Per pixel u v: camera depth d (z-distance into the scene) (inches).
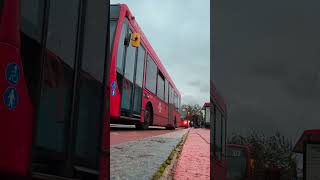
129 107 608.1
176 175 254.5
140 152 340.2
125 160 284.0
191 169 280.8
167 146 417.4
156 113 877.2
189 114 2701.8
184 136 701.9
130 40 591.5
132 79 623.8
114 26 536.4
